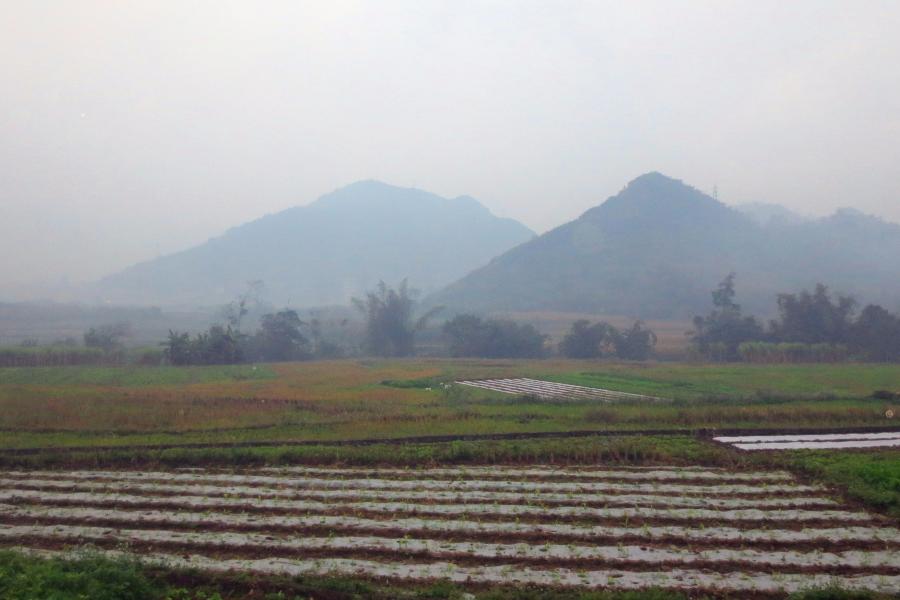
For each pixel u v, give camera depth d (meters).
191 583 7.43
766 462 13.42
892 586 7.60
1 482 11.84
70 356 45.19
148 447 14.81
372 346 64.19
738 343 57.44
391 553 8.48
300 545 8.70
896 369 40.62
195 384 30.44
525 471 12.80
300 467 13.11
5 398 22.34
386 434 16.61
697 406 20.78
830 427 17.73
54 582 6.89
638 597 7.05
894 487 10.99
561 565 8.16
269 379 34.00
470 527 9.38
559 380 33.75
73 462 13.41
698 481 12.09
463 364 48.09
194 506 10.38
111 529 9.34
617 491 11.32
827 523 9.74
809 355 50.84
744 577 7.84
